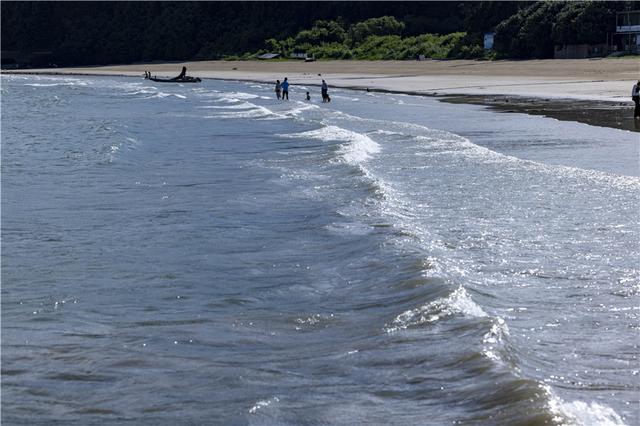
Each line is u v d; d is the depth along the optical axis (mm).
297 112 54375
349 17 175625
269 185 23766
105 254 16062
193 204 21219
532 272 13898
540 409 7883
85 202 21875
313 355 10125
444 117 47469
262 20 188125
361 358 9867
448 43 144625
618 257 14828
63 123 49156
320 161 28234
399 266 13961
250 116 52375
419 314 11336
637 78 84500
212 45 188500
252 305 12523
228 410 8523
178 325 11602
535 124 40969
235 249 16234
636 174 24203
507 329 10633
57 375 9703
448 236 16609
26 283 14000
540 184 22578
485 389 8578
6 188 24297
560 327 11102
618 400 8578
